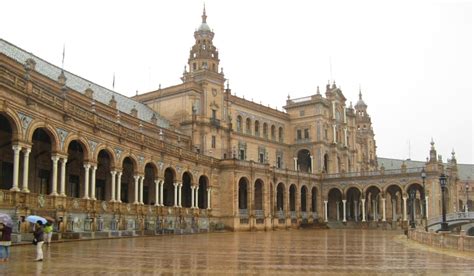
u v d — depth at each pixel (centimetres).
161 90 8431
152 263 2098
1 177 4000
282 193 9325
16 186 3278
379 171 9175
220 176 7425
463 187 14050
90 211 4238
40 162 4459
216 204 7275
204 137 8100
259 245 3553
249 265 2064
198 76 8381
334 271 1888
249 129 9600
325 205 9712
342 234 6172
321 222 9156
